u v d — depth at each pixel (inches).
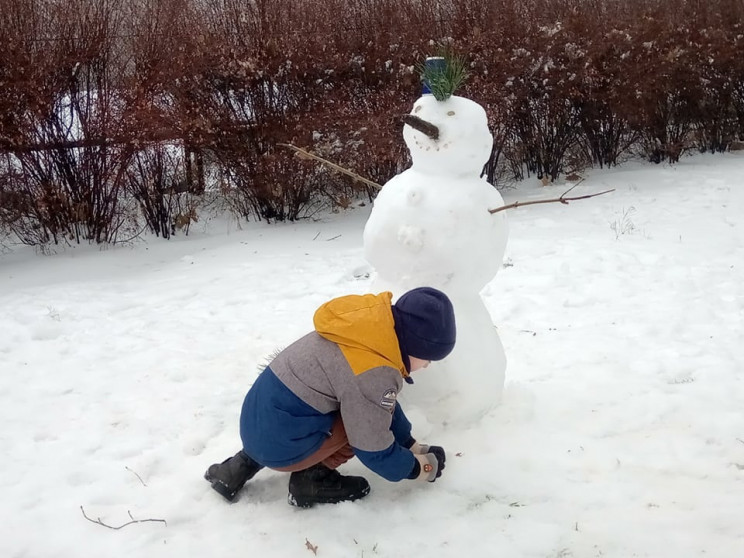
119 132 281.1
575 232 272.2
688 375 147.6
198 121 286.8
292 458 103.5
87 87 284.5
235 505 111.7
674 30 373.1
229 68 290.2
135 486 118.4
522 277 220.8
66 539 105.7
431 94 122.2
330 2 313.6
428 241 117.7
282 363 103.7
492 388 127.0
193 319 199.9
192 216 304.5
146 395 151.6
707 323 176.2
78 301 218.4
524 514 106.2
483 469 116.0
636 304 192.1
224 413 142.2
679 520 102.9
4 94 264.4
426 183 120.2
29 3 273.3
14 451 130.8
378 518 106.6
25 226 288.4
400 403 124.1
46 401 150.8
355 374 98.5
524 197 343.3
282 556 99.9
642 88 358.9
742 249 237.5
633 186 343.9
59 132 278.2
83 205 286.2
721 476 113.0
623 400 137.3
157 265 266.7
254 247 278.5
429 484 113.6
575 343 167.3
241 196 321.1
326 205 331.6
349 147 304.8
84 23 282.8
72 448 130.9
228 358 170.4
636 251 239.5
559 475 114.7
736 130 404.5
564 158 382.9
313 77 302.7
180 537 105.1
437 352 101.0
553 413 133.1
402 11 324.5
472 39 321.7
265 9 300.2
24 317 202.1
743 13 382.3
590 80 348.2
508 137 361.1
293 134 299.3
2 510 113.0
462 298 125.3
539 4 359.9
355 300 104.8
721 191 322.3
